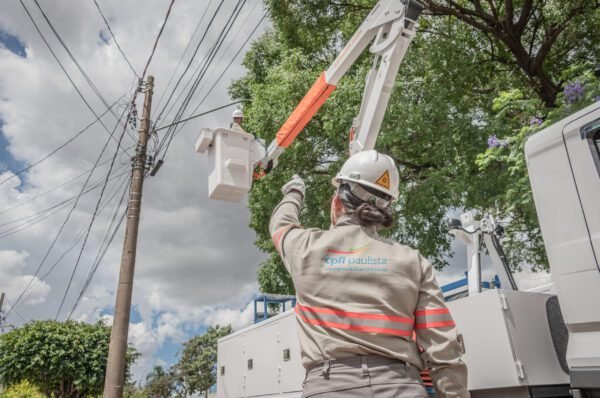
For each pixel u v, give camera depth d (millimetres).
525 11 9844
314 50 12344
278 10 11695
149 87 11398
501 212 8891
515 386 2115
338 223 1782
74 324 19141
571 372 1914
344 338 1520
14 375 17297
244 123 12734
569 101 5961
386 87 3330
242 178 3432
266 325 3869
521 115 7246
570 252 1973
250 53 15266
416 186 10250
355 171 1833
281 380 3516
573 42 10094
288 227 1851
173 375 59281
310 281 1641
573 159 2020
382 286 1571
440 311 1584
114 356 9312
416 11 3311
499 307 2221
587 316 1888
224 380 4547
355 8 11555
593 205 1909
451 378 1496
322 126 11328
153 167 10891
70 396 18172
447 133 9391
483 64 10969
